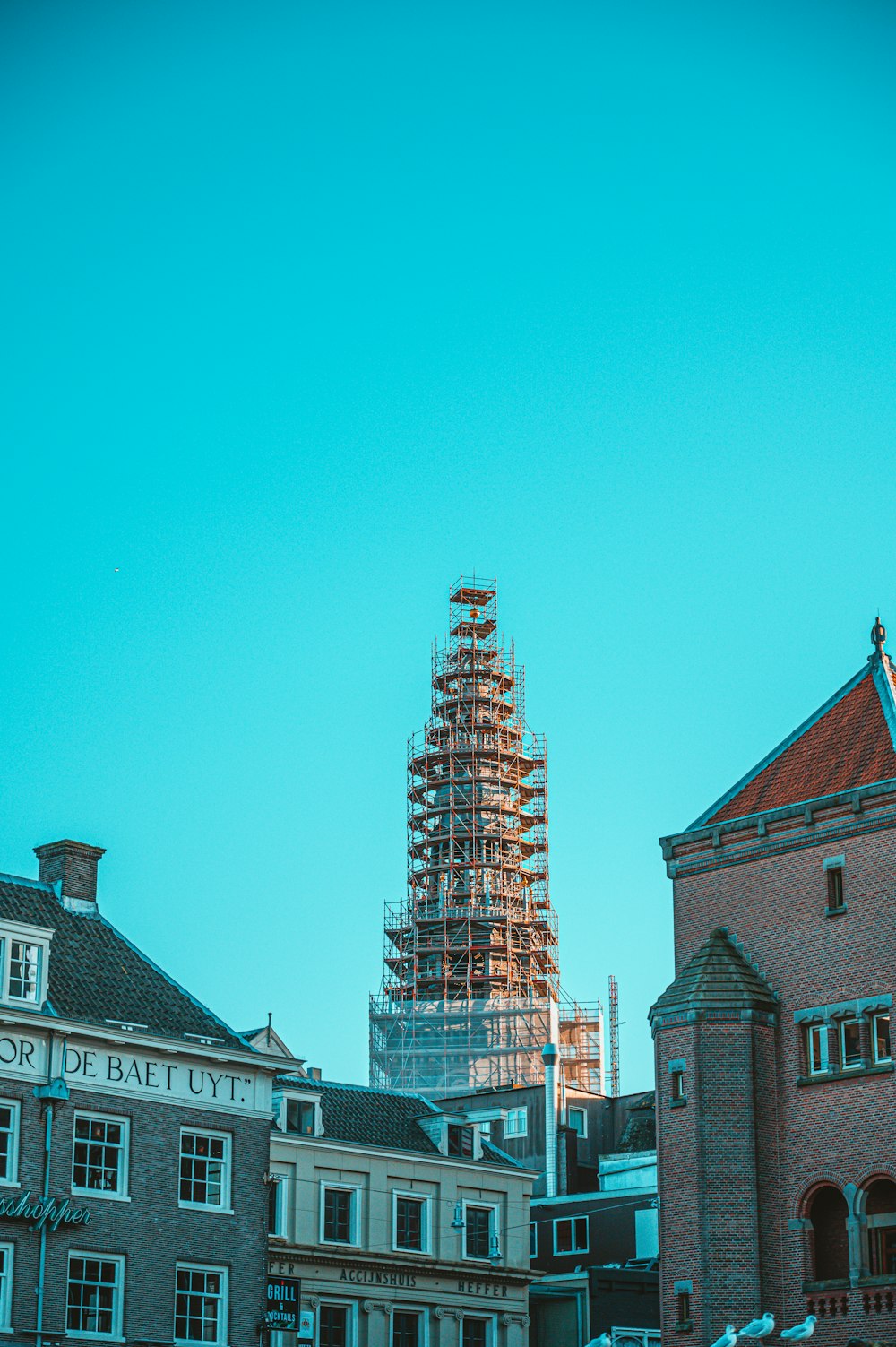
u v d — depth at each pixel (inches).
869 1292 1953.7
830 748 2245.3
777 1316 2023.9
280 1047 3117.6
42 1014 2262.6
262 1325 2383.1
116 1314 2241.6
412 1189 2918.3
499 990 5748.0
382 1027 5659.5
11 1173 2191.2
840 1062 2058.3
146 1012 2423.7
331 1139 2837.1
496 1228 3011.8
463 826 5999.0
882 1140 1983.3
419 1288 2866.6
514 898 5895.7
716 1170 2054.6
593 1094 4532.5
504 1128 4421.8
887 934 2039.9
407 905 5954.7
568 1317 3193.9
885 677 2261.3
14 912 2443.4
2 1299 2140.7
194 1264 2337.6
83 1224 2228.1
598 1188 4259.4
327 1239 2792.8
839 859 2112.5
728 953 2171.5
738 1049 2096.5
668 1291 2054.6
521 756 6141.7
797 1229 2038.6
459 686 6269.7
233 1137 2425.0
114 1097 2309.3
